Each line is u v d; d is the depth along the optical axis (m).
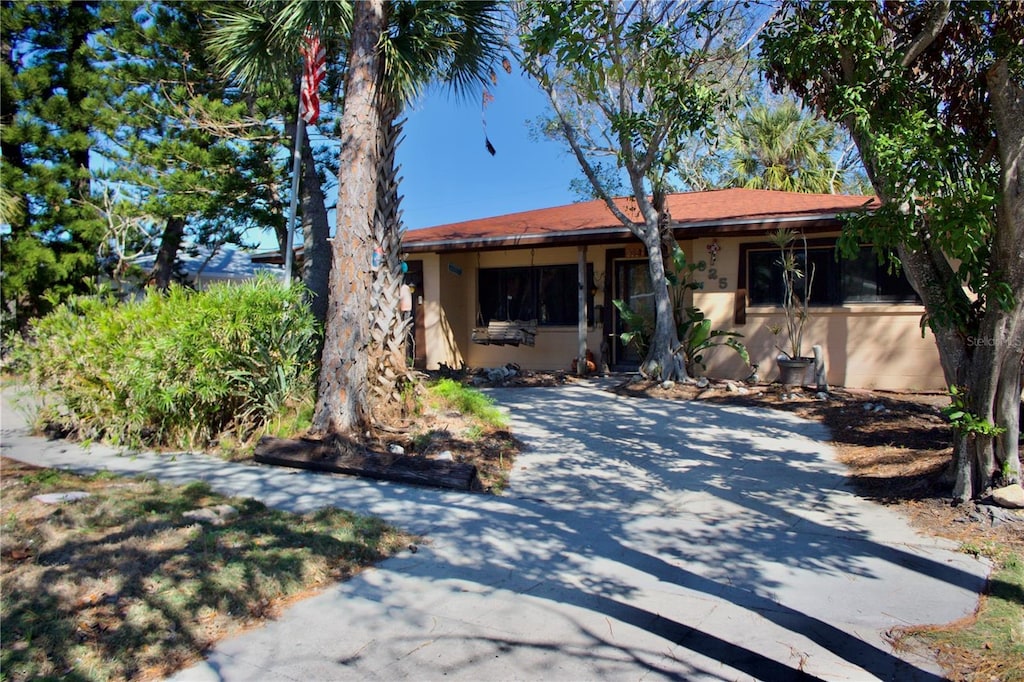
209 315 8.04
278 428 8.18
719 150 21.55
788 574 4.76
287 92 13.31
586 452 8.28
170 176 13.91
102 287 10.33
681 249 13.67
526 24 8.99
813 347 11.63
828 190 22.09
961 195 4.82
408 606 4.28
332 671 3.54
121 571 4.53
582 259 14.23
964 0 5.84
